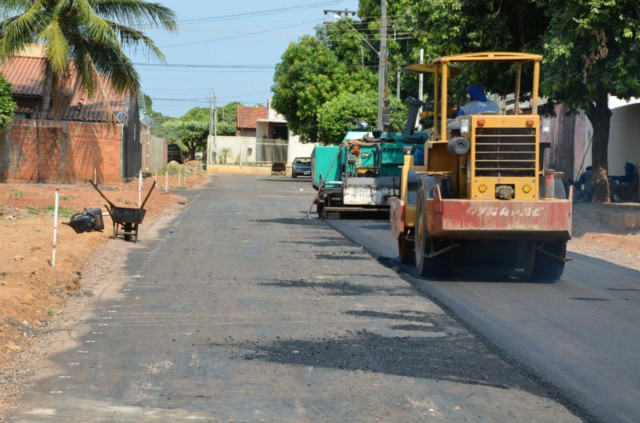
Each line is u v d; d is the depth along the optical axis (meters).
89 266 15.74
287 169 89.31
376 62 66.25
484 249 14.73
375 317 11.11
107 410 7.11
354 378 8.13
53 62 36.72
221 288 13.42
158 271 15.29
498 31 25.25
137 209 19.70
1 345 9.27
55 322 10.82
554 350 9.27
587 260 17.23
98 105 45.25
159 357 8.95
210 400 7.41
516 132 13.52
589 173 31.78
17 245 17.45
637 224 22.39
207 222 26.14
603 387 7.86
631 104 30.83
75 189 37.94
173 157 102.50
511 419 6.92
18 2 38.06
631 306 11.96
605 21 20.55
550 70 21.83
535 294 12.91
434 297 12.52
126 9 38.47
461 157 14.17
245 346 9.45
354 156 27.83
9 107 32.62
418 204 15.01
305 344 9.54
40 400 7.40
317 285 13.74
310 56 66.50
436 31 26.67
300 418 6.91
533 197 13.55
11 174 40.88
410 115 21.61
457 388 7.81
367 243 20.03
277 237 21.52
